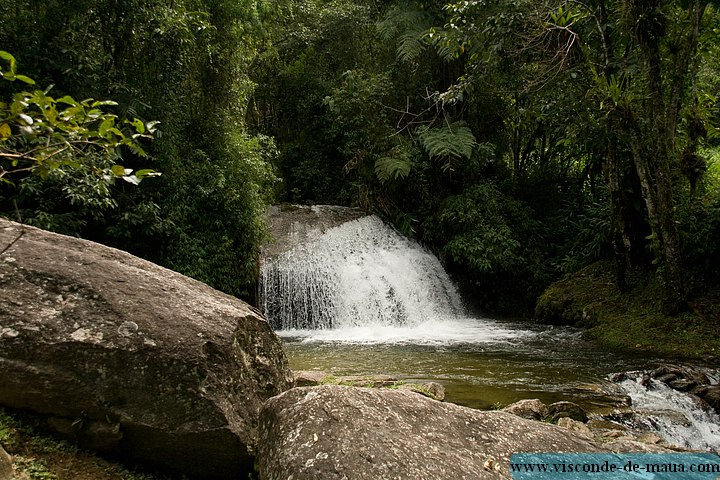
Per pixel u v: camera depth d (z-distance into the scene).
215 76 10.05
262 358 3.10
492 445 2.53
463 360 7.29
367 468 2.14
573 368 6.76
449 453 2.36
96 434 2.52
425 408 2.66
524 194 14.28
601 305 9.87
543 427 2.81
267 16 13.09
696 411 5.22
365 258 11.77
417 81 13.45
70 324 2.59
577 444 2.73
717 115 9.12
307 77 16.77
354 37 15.84
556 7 8.30
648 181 8.16
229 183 9.64
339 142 15.96
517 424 2.76
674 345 7.68
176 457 2.60
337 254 11.60
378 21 14.56
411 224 13.38
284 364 3.36
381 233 12.88
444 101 9.95
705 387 5.66
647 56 7.41
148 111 8.44
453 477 2.20
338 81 15.98
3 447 2.31
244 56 10.88
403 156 12.56
